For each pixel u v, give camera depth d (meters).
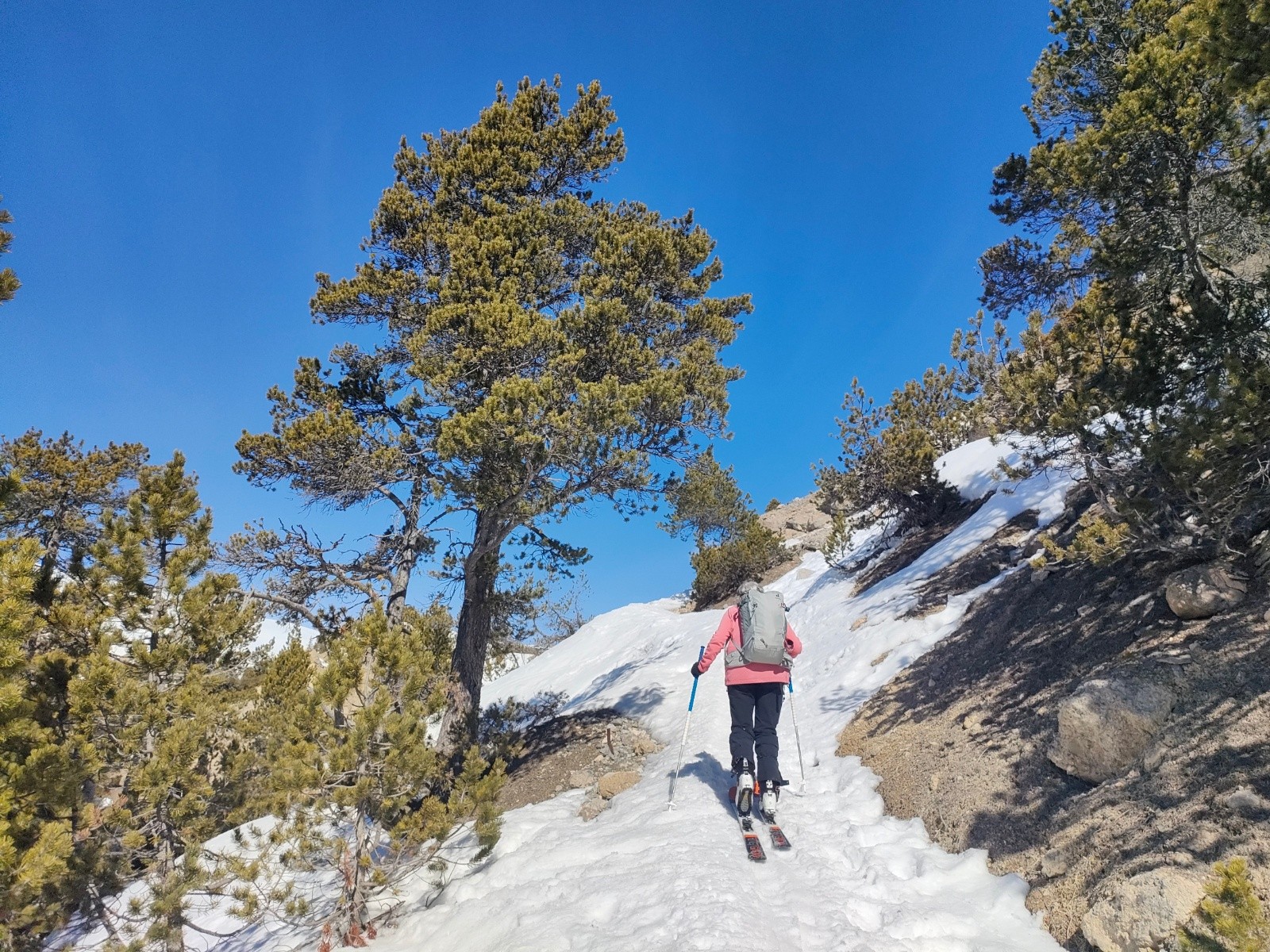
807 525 25.83
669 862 4.57
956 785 4.92
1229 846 2.92
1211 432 4.18
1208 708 3.74
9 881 3.96
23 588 4.30
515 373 8.90
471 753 5.75
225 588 6.69
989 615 7.40
